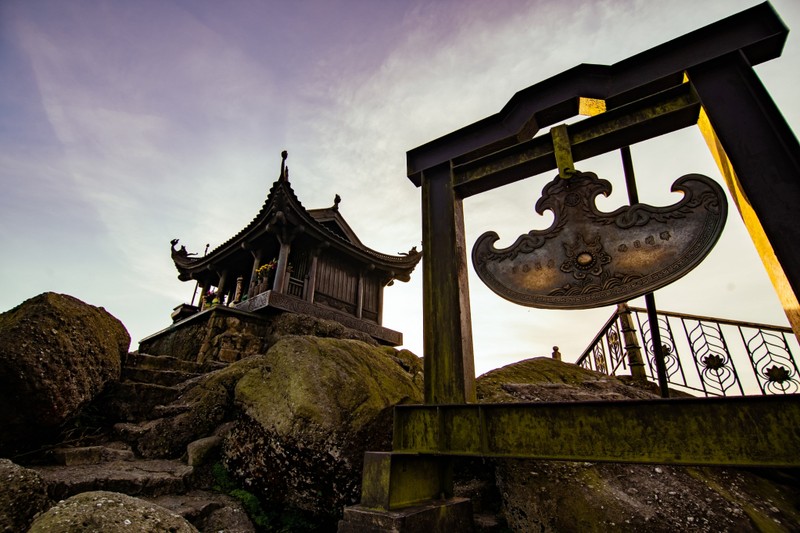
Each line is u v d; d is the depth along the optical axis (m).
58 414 3.31
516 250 2.76
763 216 2.05
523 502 2.69
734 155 2.23
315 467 3.03
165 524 2.01
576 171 2.72
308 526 2.95
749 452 1.67
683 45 2.72
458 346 2.66
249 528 2.86
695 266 2.15
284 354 3.94
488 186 3.27
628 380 5.55
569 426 2.05
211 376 4.77
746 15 2.56
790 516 2.60
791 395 1.67
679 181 2.37
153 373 5.27
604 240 2.49
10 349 3.04
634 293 2.28
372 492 2.06
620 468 2.92
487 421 2.27
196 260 16.91
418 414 2.50
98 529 1.77
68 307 3.87
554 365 5.51
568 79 3.04
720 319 4.74
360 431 3.18
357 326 13.96
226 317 10.01
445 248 3.04
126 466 3.34
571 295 2.47
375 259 16.34
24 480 2.18
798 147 2.12
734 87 2.43
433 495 2.46
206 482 3.43
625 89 2.81
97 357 4.04
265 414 3.44
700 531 2.31
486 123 3.33
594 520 2.43
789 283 1.90
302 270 14.48
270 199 13.01
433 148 3.56
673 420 1.86
